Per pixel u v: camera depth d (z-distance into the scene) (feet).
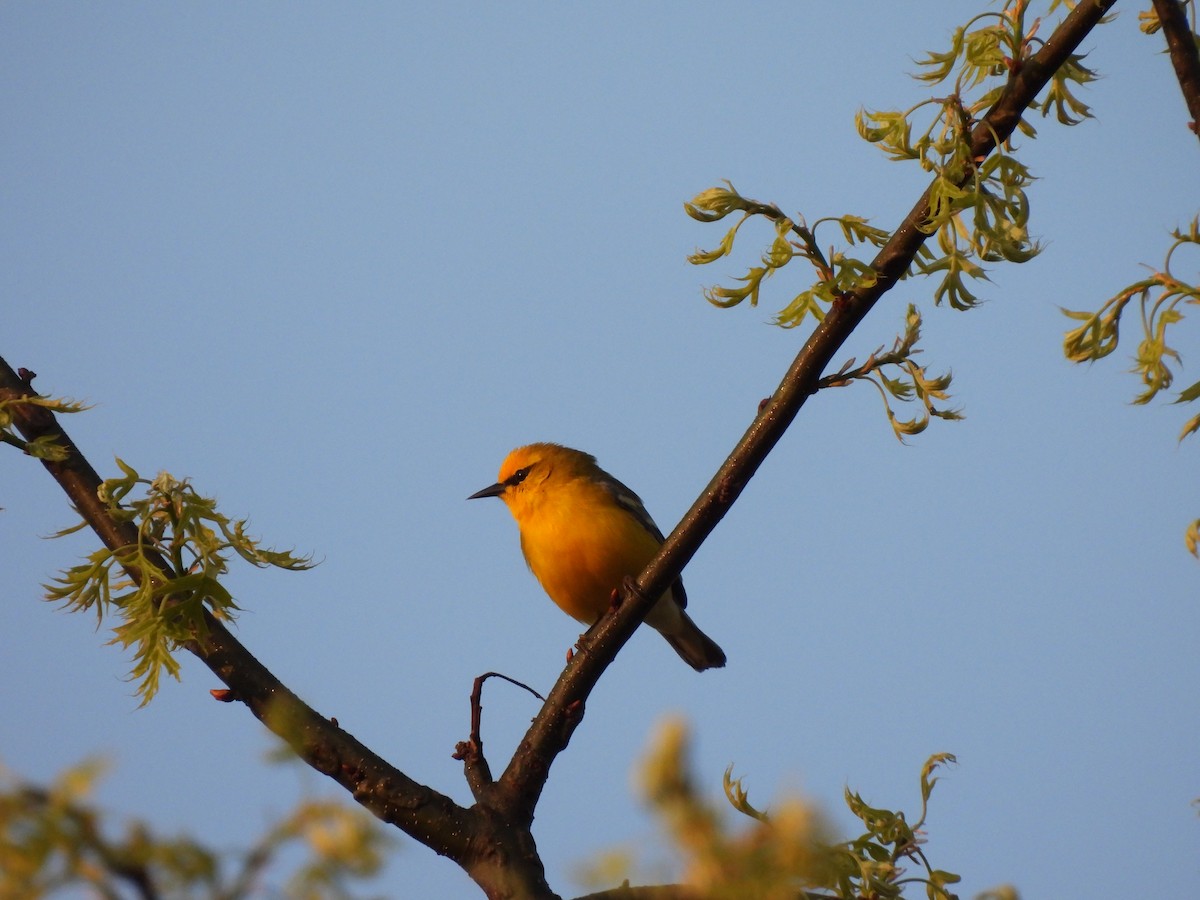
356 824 15.10
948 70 30.48
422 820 31.09
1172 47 27.17
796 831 12.44
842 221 30.96
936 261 29.35
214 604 30.83
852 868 25.53
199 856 14.34
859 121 30.45
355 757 31.37
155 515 31.07
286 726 30.37
